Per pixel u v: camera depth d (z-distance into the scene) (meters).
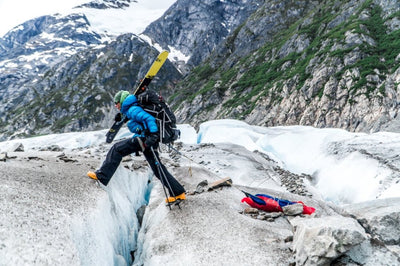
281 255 4.88
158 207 7.52
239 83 133.00
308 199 9.01
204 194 7.93
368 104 68.75
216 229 5.84
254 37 180.88
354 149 18.38
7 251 3.15
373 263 4.30
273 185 15.19
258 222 6.31
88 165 8.98
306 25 136.12
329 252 4.20
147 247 5.98
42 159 8.76
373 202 8.12
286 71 111.75
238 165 17.31
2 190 4.54
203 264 4.79
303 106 83.94
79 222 4.63
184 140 31.64
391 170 14.45
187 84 190.75
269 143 25.06
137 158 13.42
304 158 21.41
